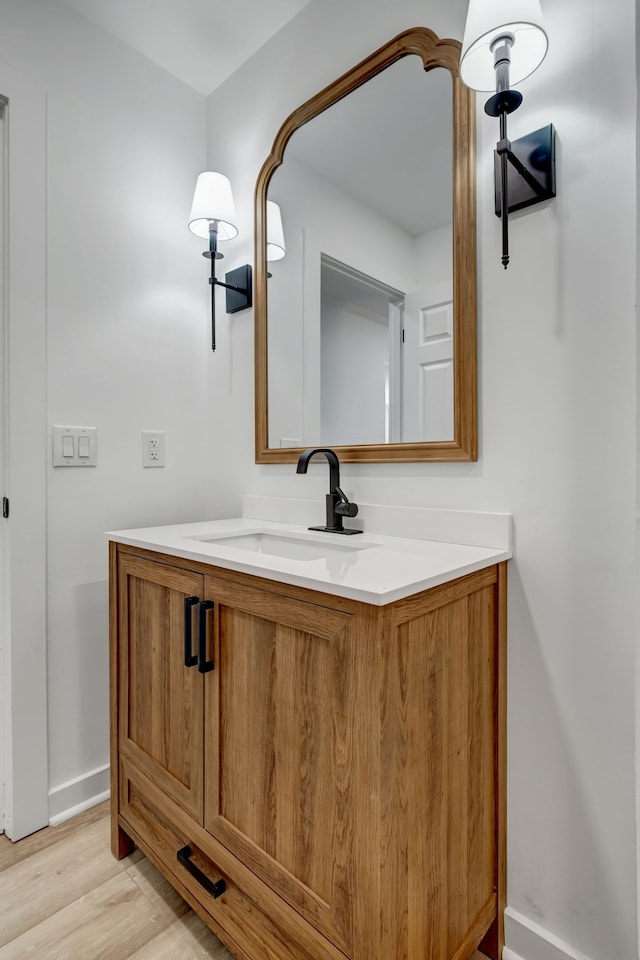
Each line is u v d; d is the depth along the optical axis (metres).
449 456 1.14
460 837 0.93
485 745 1.00
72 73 1.49
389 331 1.27
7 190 1.35
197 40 1.59
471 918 0.97
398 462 1.25
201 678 1.04
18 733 1.37
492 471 1.09
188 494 1.80
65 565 1.48
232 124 1.74
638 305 0.83
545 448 1.02
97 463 1.55
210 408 1.84
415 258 1.22
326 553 1.28
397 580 0.78
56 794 1.44
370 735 0.74
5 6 1.35
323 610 0.80
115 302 1.59
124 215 1.62
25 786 1.38
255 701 0.93
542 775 1.02
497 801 1.04
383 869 0.73
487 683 1.00
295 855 0.86
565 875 0.99
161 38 1.59
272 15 1.50
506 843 1.06
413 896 0.80
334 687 0.79
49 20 1.43
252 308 1.67
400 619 0.76
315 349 1.45
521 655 1.05
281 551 1.40
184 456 1.78
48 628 1.44
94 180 1.54
